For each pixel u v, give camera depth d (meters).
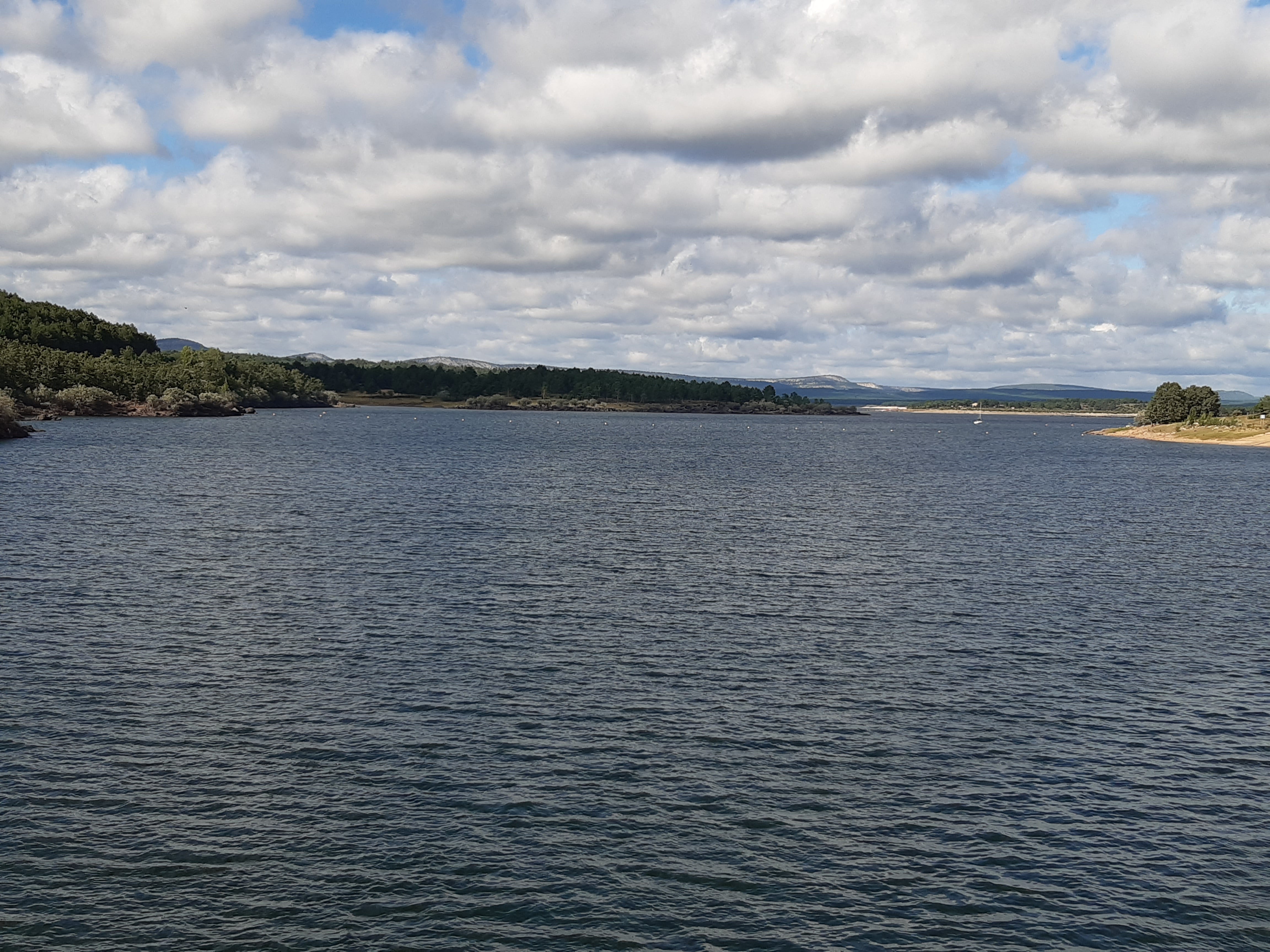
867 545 83.25
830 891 27.88
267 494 110.94
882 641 51.69
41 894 26.91
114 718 38.38
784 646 50.34
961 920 26.75
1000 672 46.59
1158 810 32.78
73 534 79.06
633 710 40.50
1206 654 50.22
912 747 37.41
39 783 32.75
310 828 30.42
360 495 112.19
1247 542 88.69
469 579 65.12
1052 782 34.66
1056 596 63.38
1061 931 26.41
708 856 29.44
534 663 46.53
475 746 36.50
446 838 30.02
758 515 103.81
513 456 188.88
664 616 56.16
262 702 40.50
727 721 39.53
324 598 58.75
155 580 62.44
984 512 110.19
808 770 35.16
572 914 26.59
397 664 45.84
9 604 55.22
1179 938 26.20
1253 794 34.03
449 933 25.73
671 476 152.88
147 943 25.12
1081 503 121.06
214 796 32.28
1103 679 45.78
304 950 25.00
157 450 174.00
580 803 32.34
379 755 35.50
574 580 65.69
